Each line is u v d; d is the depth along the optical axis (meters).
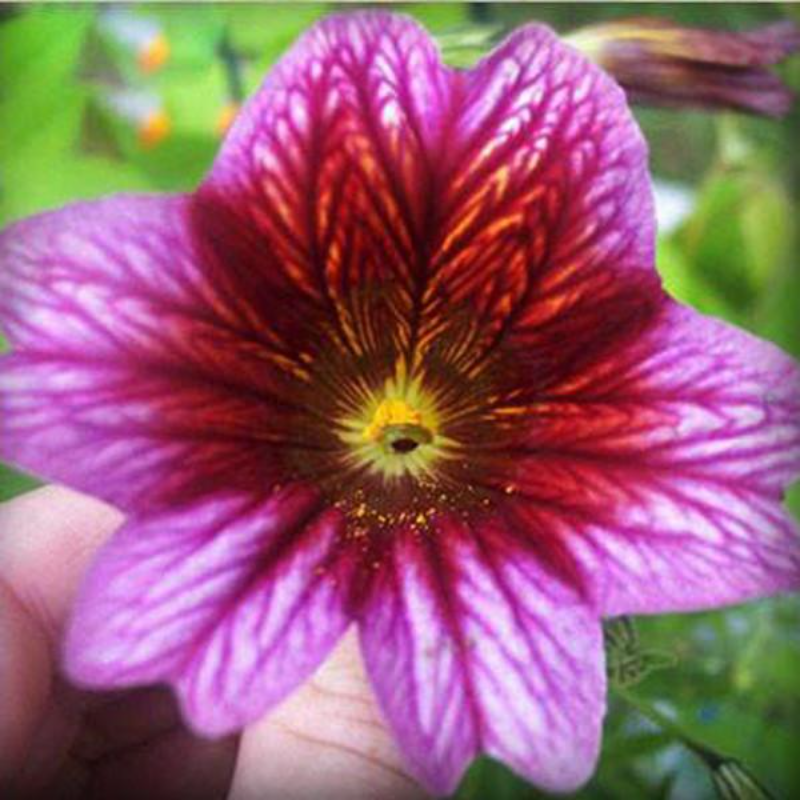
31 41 0.13
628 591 0.09
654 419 0.10
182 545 0.09
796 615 0.12
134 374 0.09
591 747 0.08
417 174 0.10
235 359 0.09
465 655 0.09
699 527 0.09
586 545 0.09
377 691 0.09
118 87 0.14
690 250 0.13
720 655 0.12
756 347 0.10
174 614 0.08
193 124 0.14
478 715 0.09
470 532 0.09
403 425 0.10
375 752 0.10
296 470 0.09
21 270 0.09
